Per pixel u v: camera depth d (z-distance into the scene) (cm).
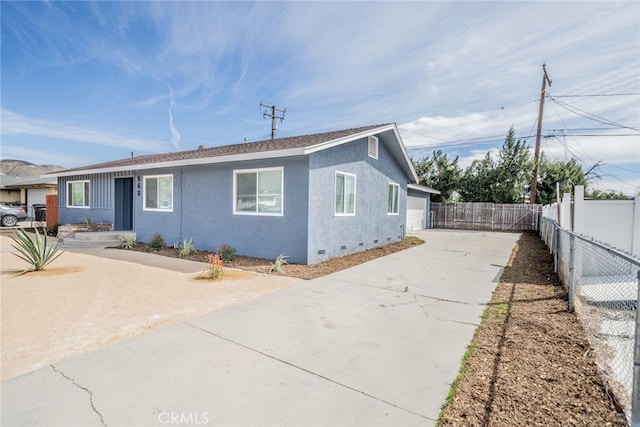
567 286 543
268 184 840
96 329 382
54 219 1567
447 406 242
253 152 778
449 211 2220
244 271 709
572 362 307
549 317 434
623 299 381
